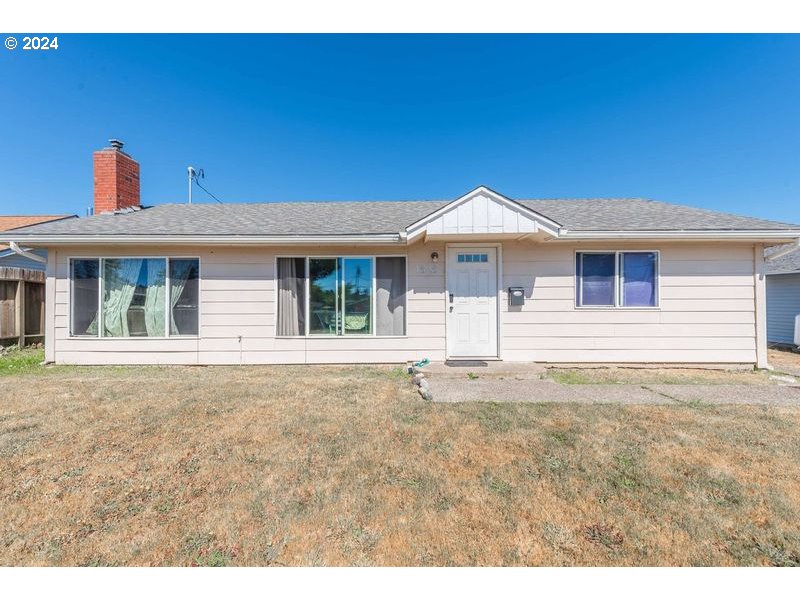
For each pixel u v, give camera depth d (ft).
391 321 24.39
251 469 9.40
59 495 8.25
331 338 24.38
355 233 23.07
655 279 23.76
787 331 38.60
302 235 22.91
